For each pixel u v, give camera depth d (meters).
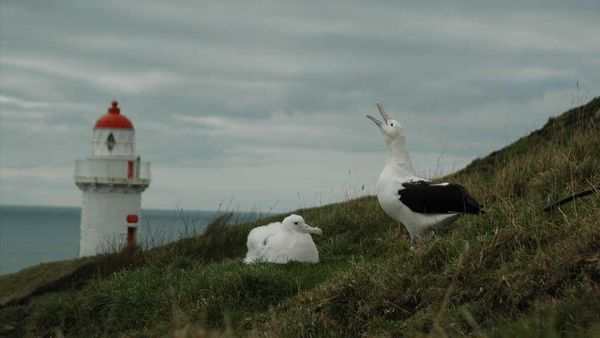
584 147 11.66
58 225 149.25
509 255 7.54
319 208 16.94
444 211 9.39
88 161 28.27
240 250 13.69
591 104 16.39
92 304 11.31
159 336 9.36
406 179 9.73
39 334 11.48
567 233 7.44
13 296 15.09
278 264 10.70
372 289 8.18
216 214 14.90
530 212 8.44
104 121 28.94
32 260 55.34
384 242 11.80
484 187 12.53
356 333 7.75
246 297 9.59
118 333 10.31
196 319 9.30
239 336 8.38
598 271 6.41
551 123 16.83
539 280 6.77
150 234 15.39
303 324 8.08
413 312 7.57
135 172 28.61
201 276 10.64
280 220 15.29
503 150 16.77
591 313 5.80
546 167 11.75
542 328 5.79
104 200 28.36
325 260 11.38
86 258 17.42
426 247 8.44
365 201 14.70
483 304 6.90
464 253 7.71
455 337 6.32
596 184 9.73
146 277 11.79
